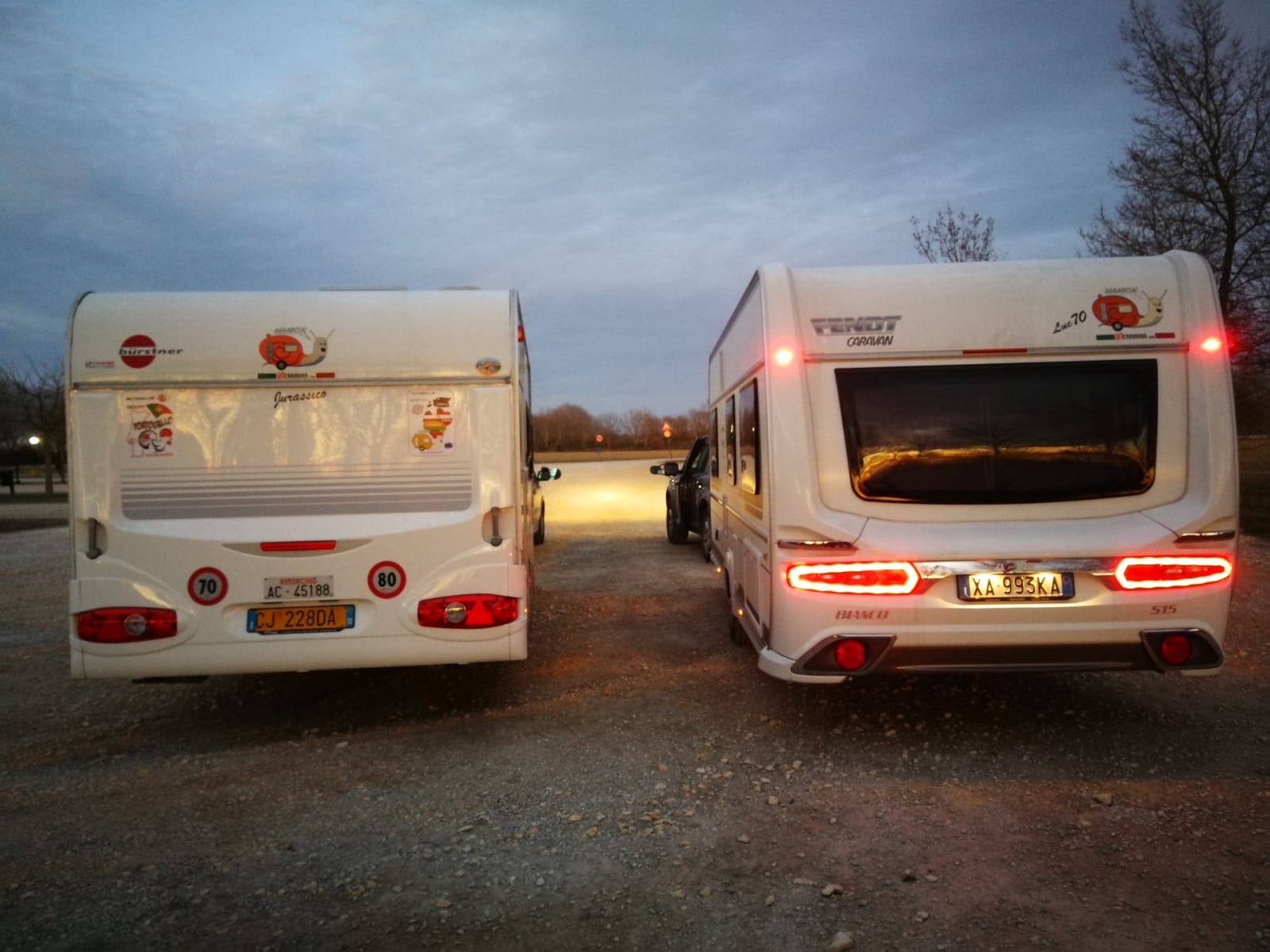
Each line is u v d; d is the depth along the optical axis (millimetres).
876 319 4012
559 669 5711
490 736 4457
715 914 2717
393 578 4273
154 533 4145
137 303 4211
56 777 4016
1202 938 2486
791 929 2613
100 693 5383
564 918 2715
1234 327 13703
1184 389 3945
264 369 4223
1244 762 3805
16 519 19516
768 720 4559
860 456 3975
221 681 5602
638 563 10453
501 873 3020
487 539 4340
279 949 2566
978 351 3973
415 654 4293
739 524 5488
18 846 3295
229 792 3805
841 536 3861
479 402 4336
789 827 3318
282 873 3045
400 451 4301
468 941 2594
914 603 3816
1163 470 3912
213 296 4281
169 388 4188
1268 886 2752
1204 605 3777
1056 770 3770
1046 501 3922
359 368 4281
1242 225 13648
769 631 4164
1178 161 13891
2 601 8664
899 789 3627
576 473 35125
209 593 4172
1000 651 3812
